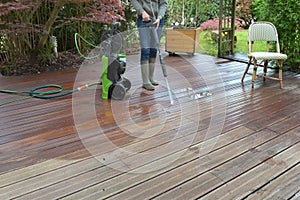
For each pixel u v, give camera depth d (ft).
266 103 8.52
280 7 11.68
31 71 12.32
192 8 20.13
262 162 5.43
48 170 5.12
